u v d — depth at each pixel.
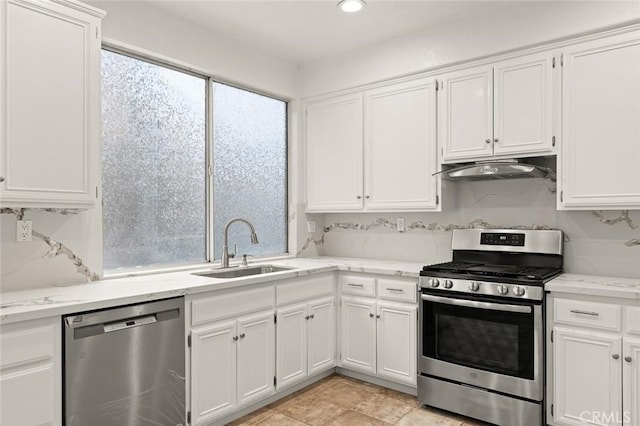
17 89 1.91
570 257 2.80
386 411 2.74
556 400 2.34
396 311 2.97
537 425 2.36
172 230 2.98
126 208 2.72
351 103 3.55
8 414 1.65
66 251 2.34
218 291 2.44
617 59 2.40
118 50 2.66
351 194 3.55
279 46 3.46
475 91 2.91
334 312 3.29
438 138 3.09
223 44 3.21
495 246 3.02
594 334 2.23
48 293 2.05
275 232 3.80
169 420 2.19
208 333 2.37
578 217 2.78
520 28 2.72
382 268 3.05
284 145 3.91
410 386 2.99
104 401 1.93
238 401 2.54
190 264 3.07
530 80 2.69
